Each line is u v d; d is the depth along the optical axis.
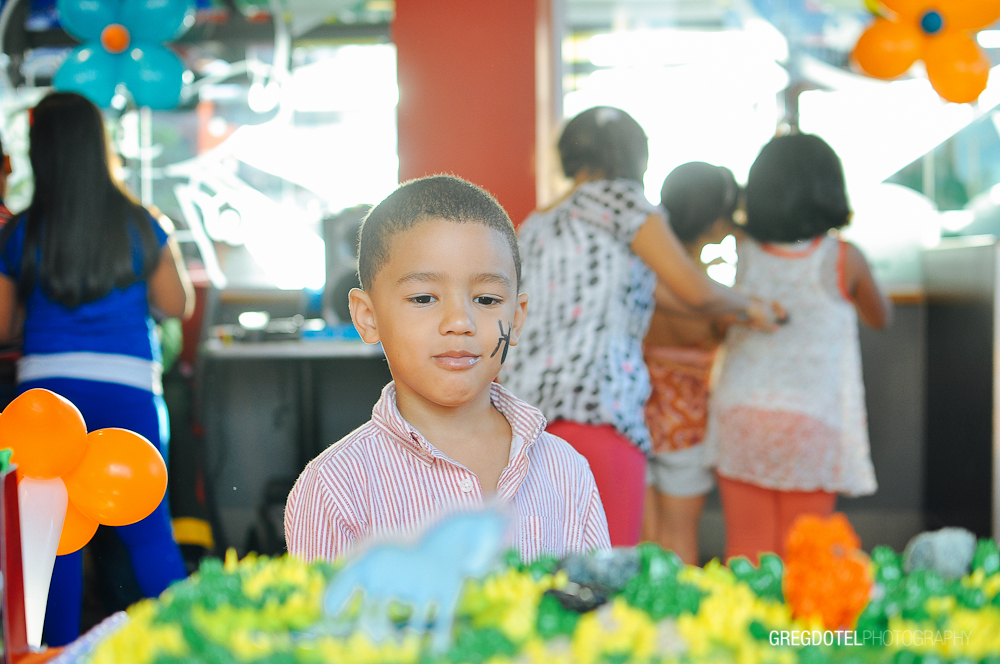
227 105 5.20
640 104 4.18
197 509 2.91
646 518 2.32
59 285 1.69
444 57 2.75
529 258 1.60
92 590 2.43
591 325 1.51
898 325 3.37
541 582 0.59
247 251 4.98
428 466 0.92
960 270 3.05
